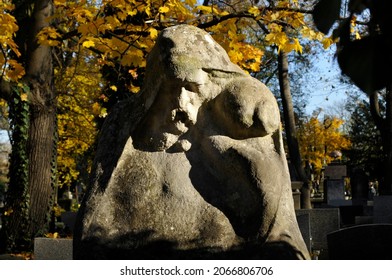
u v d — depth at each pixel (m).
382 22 1.83
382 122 20.95
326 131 41.56
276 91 30.30
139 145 4.91
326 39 8.77
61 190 33.59
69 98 20.58
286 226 4.57
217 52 4.88
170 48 4.74
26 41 12.85
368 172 37.03
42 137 13.23
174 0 8.91
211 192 4.70
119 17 9.05
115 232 4.64
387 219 14.58
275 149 4.79
